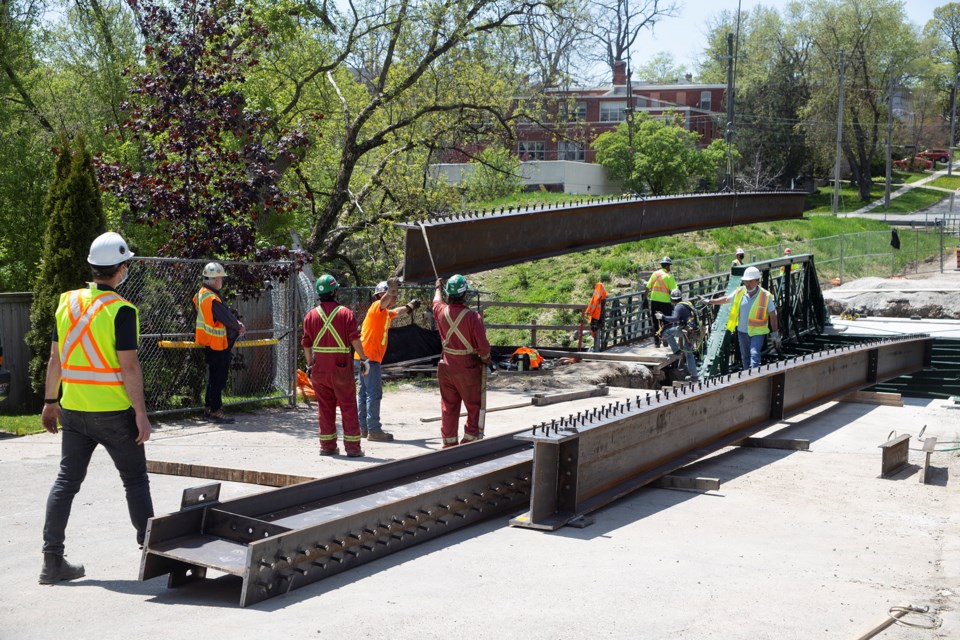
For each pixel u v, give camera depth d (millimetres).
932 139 105938
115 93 19969
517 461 7793
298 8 21312
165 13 14070
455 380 8852
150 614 4668
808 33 82000
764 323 14445
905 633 4473
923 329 19828
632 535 6461
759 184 67438
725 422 9547
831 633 4438
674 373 19469
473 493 6789
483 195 40000
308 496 6223
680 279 36750
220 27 14117
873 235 37656
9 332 12930
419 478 7109
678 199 11820
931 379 15773
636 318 22875
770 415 10656
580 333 20844
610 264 37969
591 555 5898
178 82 13750
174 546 5137
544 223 9633
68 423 5336
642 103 67938
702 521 6914
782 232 47062
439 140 26906
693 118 74250
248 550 4789
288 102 25578
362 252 28500
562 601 4891
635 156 58938
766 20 83312
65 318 5359
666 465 8258
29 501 7320
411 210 25562
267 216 18891
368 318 10336
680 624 4535
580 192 59594
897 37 85438
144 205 13594
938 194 83938
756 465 9102
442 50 23844
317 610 4723
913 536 6535
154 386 11859
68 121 20750
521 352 18344
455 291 8555
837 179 65125
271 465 8672
